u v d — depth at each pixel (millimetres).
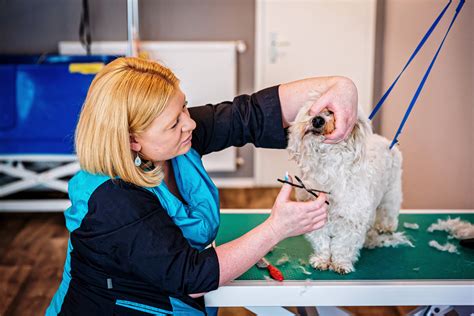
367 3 4129
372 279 1367
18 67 3410
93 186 1156
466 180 2291
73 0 4137
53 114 3430
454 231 1663
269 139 1466
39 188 4129
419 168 3004
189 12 4184
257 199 4168
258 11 4168
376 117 4184
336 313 1755
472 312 1474
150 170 1229
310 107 1354
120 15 4145
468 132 2271
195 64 4195
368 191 1390
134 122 1115
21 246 3234
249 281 1354
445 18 2545
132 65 1168
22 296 2623
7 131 3459
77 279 1229
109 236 1127
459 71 2354
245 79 4316
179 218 1235
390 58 3871
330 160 1359
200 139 1430
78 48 4176
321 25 4191
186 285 1108
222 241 1617
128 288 1193
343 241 1422
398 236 1612
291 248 1569
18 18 4160
